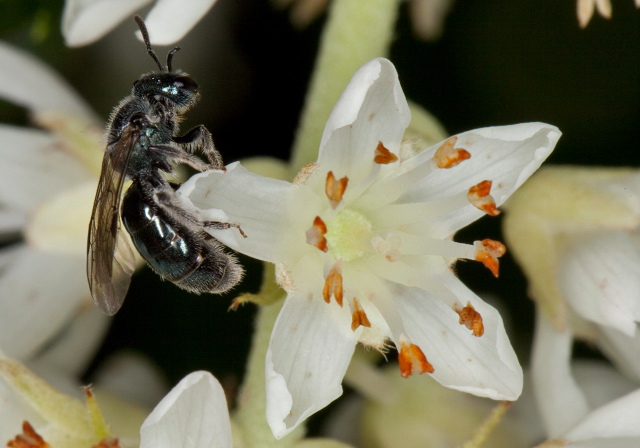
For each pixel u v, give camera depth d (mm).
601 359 99
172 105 86
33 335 94
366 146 84
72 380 96
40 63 96
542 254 89
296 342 83
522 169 83
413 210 84
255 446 86
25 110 99
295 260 83
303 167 84
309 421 98
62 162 94
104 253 83
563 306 89
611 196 89
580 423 86
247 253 82
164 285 102
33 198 94
